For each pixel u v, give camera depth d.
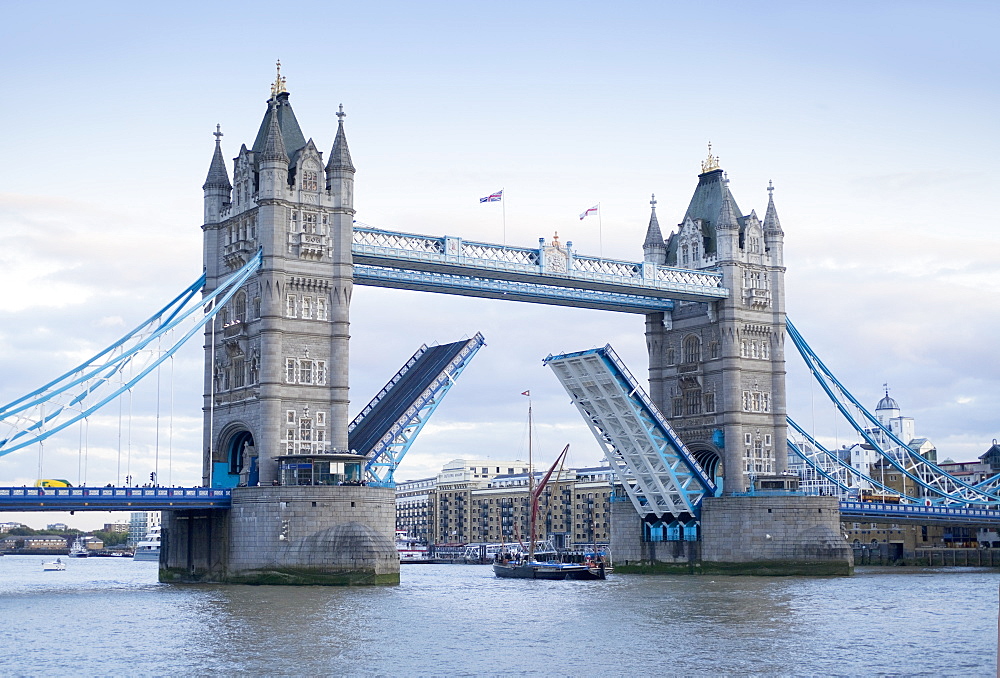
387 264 121.06
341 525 109.19
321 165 117.75
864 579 133.00
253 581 109.56
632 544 149.75
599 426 139.38
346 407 115.94
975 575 151.75
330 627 75.94
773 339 147.00
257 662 61.62
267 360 112.88
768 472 143.88
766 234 148.75
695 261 148.75
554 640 70.50
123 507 108.12
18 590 122.56
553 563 150.12
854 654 64.69
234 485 118.69
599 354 126.25
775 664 61.28
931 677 57.59
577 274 131.00
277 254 113.88
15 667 61.03
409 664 61.16
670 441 134.62
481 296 132.50
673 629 76.00
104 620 81.19
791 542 136.25
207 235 122.12
